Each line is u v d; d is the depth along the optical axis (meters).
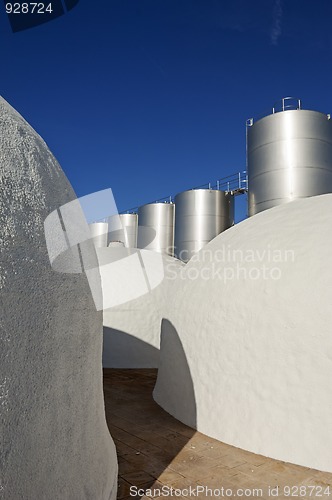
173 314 7.08
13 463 2.11
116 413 6.75
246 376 5.20
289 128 12.70
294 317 4.94
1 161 2.66
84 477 3.08
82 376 3.26
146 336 11.48
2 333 2.18
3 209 2.48
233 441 5.18
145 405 7.23
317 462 4.42
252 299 5.46
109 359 11.16
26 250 2.58
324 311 4.76
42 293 2.66
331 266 4.98
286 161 12.59
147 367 11.23
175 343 6.77
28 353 2.40
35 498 2.28
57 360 2.77
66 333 2.97
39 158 3.20
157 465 4.65
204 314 6.15
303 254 5.31
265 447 4.81
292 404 4.70
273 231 6.02
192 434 5.66
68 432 2.87
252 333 5.29
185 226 18.61
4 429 2.08
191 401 6.09
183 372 6.41
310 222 5.74
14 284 2.37
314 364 4.66
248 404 5.09
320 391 4.56
